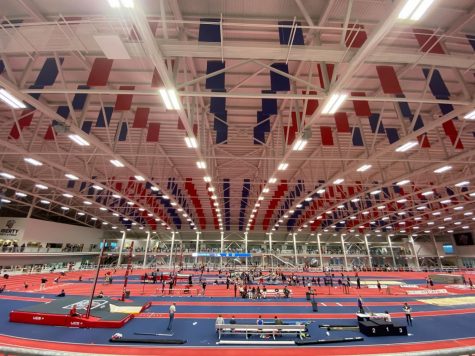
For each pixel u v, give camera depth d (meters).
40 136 22.98
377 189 31.22
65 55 12.83
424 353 2.57
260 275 44.16
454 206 42.97
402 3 6.41
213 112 14.86
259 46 9.03
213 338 14.73
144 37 7.79
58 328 15.43
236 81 14.95
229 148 25.20
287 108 18.25
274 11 10.22
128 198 35.62
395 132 18.41
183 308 22.55
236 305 24.25
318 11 10.23
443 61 9.91
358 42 9.74
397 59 9.50
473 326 17.66
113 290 31.58
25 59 13.22
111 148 18.33
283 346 13.67
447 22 10.78
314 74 14.30
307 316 20.45
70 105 13.78
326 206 46.19
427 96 16.22
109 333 14.93
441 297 29.59
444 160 20.14
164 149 25.33
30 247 45.22
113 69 14.09
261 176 33.50
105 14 10.02
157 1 9.81
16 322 16.22
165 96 11.05
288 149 17.03
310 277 49.66
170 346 13.41
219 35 9.45
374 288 36.53
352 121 19.83
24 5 9.66
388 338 15.01
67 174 24.33
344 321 18.95
